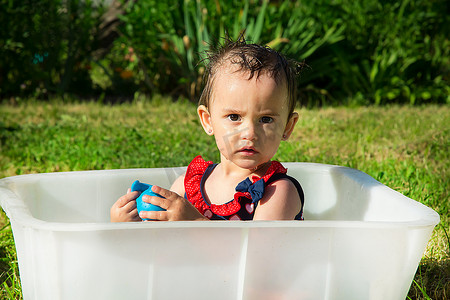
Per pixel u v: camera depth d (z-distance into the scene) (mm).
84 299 1121
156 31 5953
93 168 2791
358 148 3205
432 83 5801
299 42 5551
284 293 1168
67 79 6109
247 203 1469
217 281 1148
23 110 4789
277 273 1154
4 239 1949
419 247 1181
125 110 4891
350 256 1157
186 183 1611
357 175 1657
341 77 5852
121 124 4020
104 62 6984
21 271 1269
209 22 5543
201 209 1538
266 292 1164
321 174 1774
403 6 5738
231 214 1465
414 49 5762
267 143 1372
